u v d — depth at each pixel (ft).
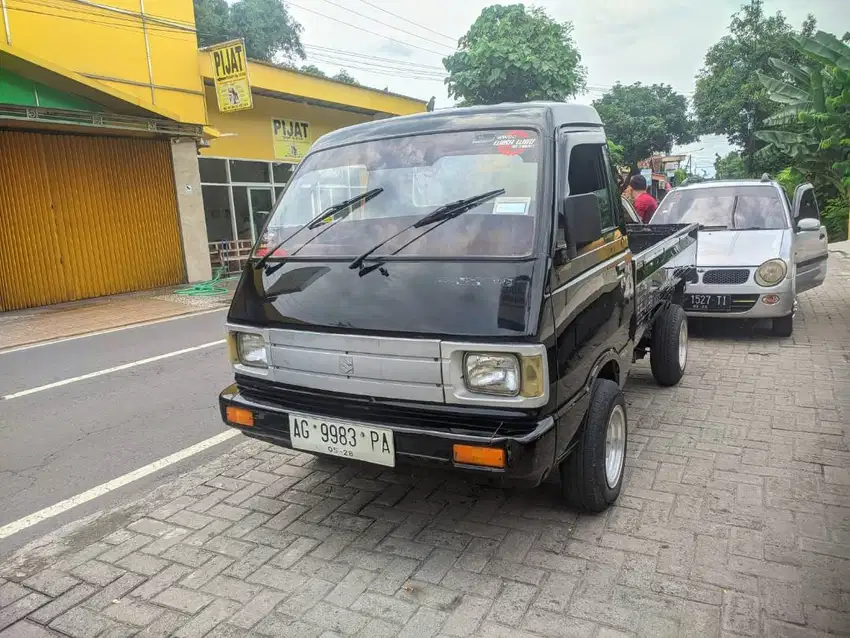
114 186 44.37
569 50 67.31
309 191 12.80
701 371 20.48
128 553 11.03
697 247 23.34
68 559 10.92
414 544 10.92
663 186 125.39
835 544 10.40
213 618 9.25
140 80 46.91
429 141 12.16
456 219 10.72
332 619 9.11
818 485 12.44
